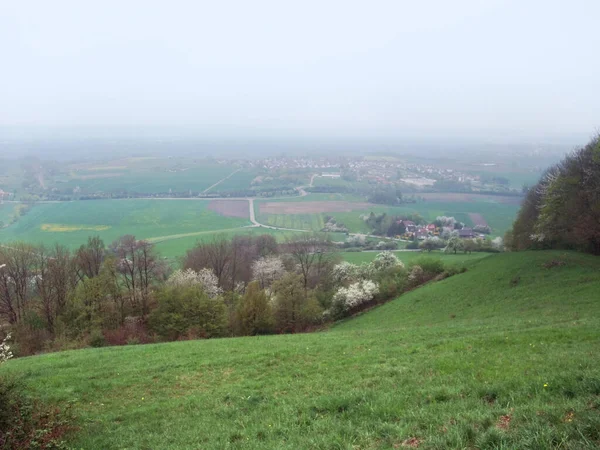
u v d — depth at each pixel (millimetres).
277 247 86312
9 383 13336
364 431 9797
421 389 12328
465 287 44812
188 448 10898
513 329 21984
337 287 65562
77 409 15633
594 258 40688
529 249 55281
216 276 65938
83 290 45094
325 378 16234
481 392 11164
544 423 8211
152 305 48000
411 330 26328
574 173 46375
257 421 12273
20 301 46469
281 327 50969
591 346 15414
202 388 17328
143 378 19188
